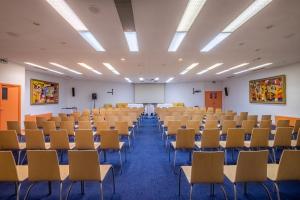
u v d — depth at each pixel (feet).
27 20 13.02
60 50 20.77
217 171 8.34
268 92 34.42
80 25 14.02
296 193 10.53
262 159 8.16
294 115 28.60
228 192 10.75
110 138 14.14
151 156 17.24
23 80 30.27
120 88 59.62
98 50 20.85
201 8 11.43
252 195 10.37
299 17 12.66
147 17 12.48
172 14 12.07
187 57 24.36
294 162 8.22
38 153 8.41
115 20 12.91
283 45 18.99
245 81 42.93
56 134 13.80
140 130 30.19
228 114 26.96
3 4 10.87
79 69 34.45
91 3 10.71
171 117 22.80
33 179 8.66
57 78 46.68
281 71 31.30
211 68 33.30
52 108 44.45
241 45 19.03
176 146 14.21
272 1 10.69
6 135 13.70
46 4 10.94
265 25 13.99
